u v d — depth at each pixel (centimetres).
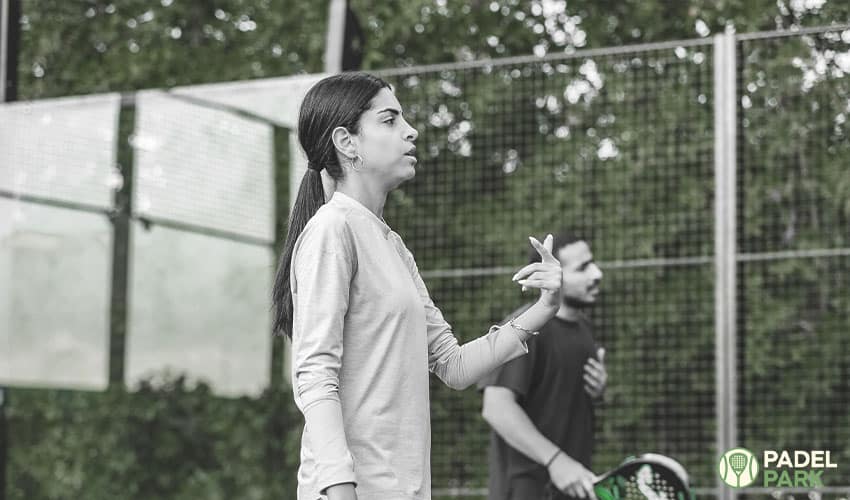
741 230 682
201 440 1021
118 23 1028
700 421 835
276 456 1005
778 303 831
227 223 899
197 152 901
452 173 867
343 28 740
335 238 308
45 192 873
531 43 938
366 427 304
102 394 1019
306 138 331
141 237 965
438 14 944
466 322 856
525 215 862
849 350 816
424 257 867
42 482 1049
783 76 798
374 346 309
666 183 841
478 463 850
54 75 1035
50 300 942
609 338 848
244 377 987
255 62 1005
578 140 856
